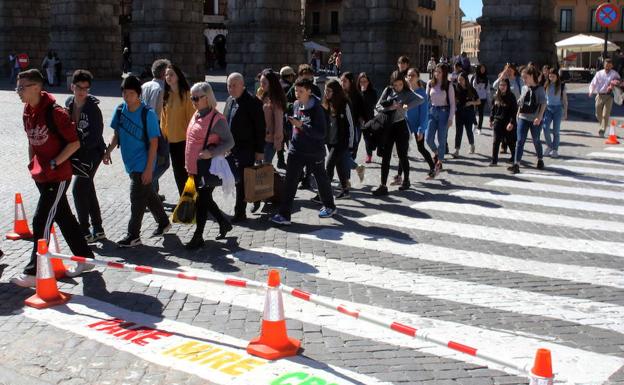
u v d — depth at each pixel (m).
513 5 29.22
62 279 7.73
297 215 10.73
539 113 13.95
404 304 6.97
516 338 6.15
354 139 12.02
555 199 11.82
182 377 5.37
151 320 6.55
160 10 39.81
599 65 52.47
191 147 8.81
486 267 8.19
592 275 7.92
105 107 26.53
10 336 6.20
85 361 5.68
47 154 7.48
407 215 10.70
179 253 8.72
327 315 6.66
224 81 46.88
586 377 5.42
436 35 86.25
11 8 49.88
